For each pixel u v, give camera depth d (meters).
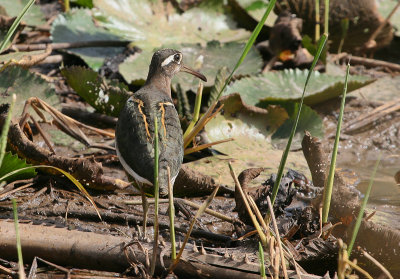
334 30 13.47
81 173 8.37
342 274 5.53
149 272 6.30
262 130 10.81
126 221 7.77
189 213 7.93
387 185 9.59
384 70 13.77
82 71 10.38
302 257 6.58
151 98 7.89
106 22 12.79
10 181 8.36
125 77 11.33
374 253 6.62
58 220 7.64
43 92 9.95
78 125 9.69
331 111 12.16
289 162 10.03
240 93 11.43
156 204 6.02
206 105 11.60
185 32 13.39
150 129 7.22
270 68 12.86
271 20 13.67
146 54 12.12
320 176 7.95
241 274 6.23
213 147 10.07
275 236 6.48
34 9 13.43
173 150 7.17
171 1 13.66
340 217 7.32
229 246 7.18
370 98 12.62
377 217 8.32
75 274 6.47
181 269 6.38
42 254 6.56
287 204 7.54
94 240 6.57
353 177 9.83
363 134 11.45
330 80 12.02
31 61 10.56
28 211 7.75
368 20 13.43
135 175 7.14
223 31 13.73
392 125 11.69
